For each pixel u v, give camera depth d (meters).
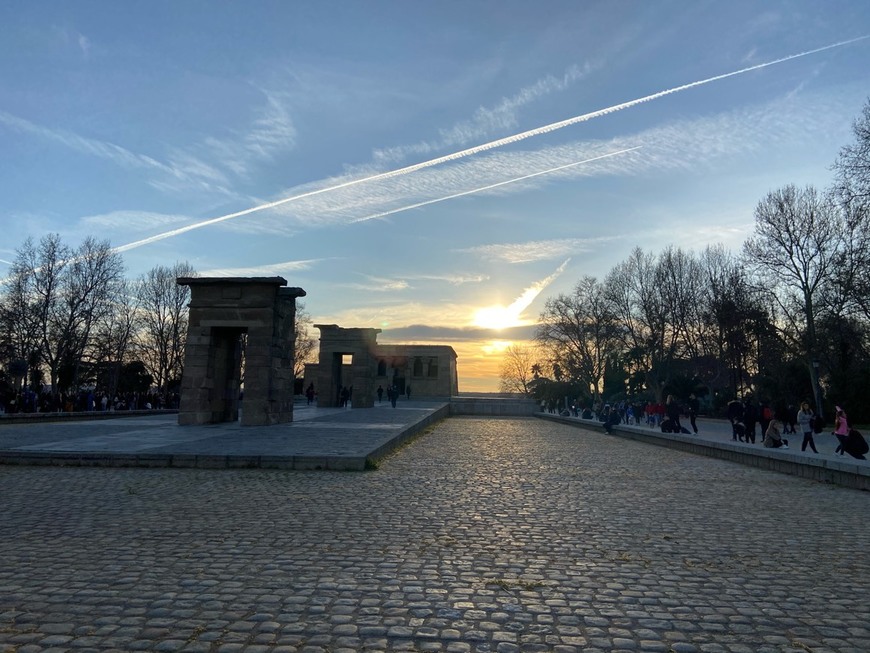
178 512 10.46
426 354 87.56
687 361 65.94
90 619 5.58
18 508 10.76
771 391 51.81
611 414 39.16
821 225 45.47
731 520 10.61
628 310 68.06
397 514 10.48
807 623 5.75
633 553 8.19
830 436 33.31
